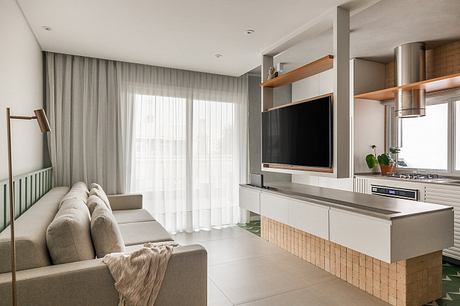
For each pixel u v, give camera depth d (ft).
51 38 10.73
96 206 7.42
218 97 15.85
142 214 11.46
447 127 12.32
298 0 8.22
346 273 8.77
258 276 9.18
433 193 10.71
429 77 12.50
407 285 7.11
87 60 12.89
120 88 13.48
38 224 5.83
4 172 6.98
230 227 15.67
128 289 5.08
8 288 4.46
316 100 9.66
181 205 14.85
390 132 14.49
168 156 14.60
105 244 5.97
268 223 12.95
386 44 12.06
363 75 14.01
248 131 16.81
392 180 12.15
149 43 11.31
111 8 8.56
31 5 8.32
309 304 7.51
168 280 5.59
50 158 12.21
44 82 12.20
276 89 18.06
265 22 9.59
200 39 10.94
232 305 7.50
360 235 7.07
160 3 8.30
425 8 8.89
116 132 13.47
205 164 15.49
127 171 13.71
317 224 8.47
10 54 7.48
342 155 9.00
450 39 11.44
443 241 7.22
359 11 8.96
